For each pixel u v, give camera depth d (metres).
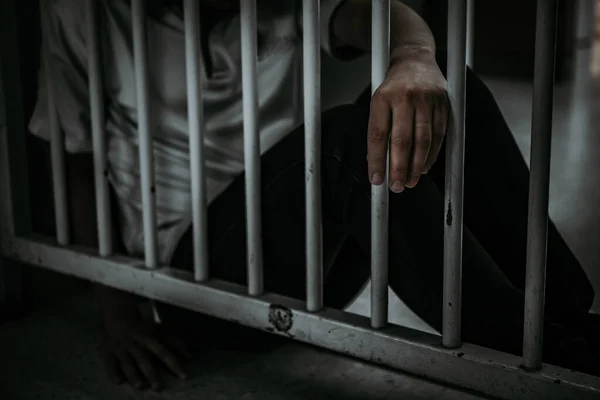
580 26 4.52
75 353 1.19
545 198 0.72
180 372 1.07
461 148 0.75
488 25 4.47
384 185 0.82
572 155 2.56
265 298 0.99
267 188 1.01
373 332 0.88
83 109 1.15
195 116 0.99
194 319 1.13
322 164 0.92
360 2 0.94
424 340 0.85
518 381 0.77
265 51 1.07
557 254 0.92
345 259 1.07
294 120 1.11
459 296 0.81
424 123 0.72
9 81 1.28
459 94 0.74
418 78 0.75
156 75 1.10
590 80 4.10
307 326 0.94
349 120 0.91
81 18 1.10
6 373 1.12
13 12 1.28
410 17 0.89
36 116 1.23
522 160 0.97
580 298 0.93
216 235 1.07
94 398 1.03
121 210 1.19
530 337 0.76
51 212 1.42
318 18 0.84
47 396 1.04
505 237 0.96
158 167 1.14
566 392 0.74
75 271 1.21
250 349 1.15
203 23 1.07
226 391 1.04
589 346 0.88
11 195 1.30
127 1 1.09
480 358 0.80
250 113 0.93
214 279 1.07
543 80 0.69
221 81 1.07
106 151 1.13
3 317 1.35
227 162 1.11
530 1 4.33
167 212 1.15
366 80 1.38
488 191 0.95
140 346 1.11
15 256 1.32
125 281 1.13
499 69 4.23
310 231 0.91
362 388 1.04
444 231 0.79
